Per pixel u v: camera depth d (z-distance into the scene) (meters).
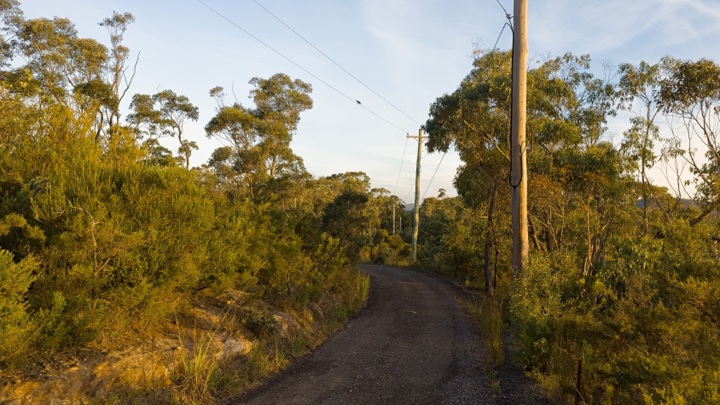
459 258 22.31
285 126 27.64
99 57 18.52
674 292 5.06
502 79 13.72
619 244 8.48
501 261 17.59
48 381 3.98
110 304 5.07
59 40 18.00
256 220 9.16
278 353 7.13
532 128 14.03
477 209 17.84
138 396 4.59
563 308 7.20
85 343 4.71
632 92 12.41
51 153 6.83
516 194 9.96
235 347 6.56
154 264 5.41
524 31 10.07
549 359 6.11
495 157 14.15
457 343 8.77
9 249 5.26
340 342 8.70
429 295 15.83
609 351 5.45
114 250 5.05
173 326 6.29
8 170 6.46
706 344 4.43
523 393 5.61
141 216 5.82
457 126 15.12
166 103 23.03
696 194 11.05
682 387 3.68
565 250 11.20
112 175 6.48
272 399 5.45
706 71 10.92
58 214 4.95
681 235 7.22
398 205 75.06
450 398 5.64
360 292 14.38
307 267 10.06
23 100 7.68
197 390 5.09
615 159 11.66
